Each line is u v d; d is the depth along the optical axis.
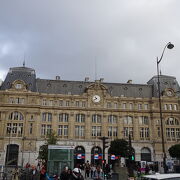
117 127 77.38
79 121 76.44
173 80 88.44
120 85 85.19
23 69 80.62
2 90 74.88
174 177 13.81
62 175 20.09
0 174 30.06
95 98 78.56
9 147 70.69
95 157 73.62
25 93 74.81
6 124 72.12
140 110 79.50
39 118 74.12
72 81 82.94
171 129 79.31
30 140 71.38
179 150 63.72
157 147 76.56
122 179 28.38
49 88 79.69
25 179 30.03
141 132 78.31
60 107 75.94
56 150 33.12
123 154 64.25
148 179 14.08
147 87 86.31
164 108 80.69
